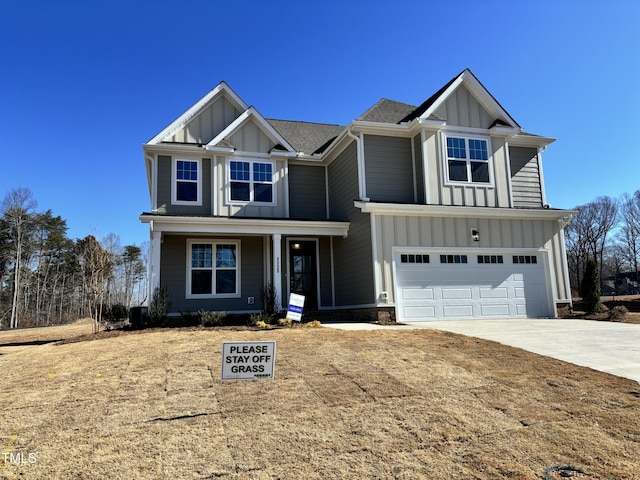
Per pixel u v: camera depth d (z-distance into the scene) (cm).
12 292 4225
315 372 658
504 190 1526
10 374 680
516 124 1546
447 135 1487
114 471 378
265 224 1416
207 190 1544
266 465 393
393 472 387
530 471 394
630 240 5506
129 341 906
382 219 1355
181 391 575
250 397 554
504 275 1469
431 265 1387
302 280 1628
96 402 538
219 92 1616
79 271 4638
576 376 665
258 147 1598
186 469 383
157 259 1296
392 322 1291
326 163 1738
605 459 418
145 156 1534
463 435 463
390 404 539
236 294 1534
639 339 965
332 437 450
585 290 1541
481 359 755
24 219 4300
